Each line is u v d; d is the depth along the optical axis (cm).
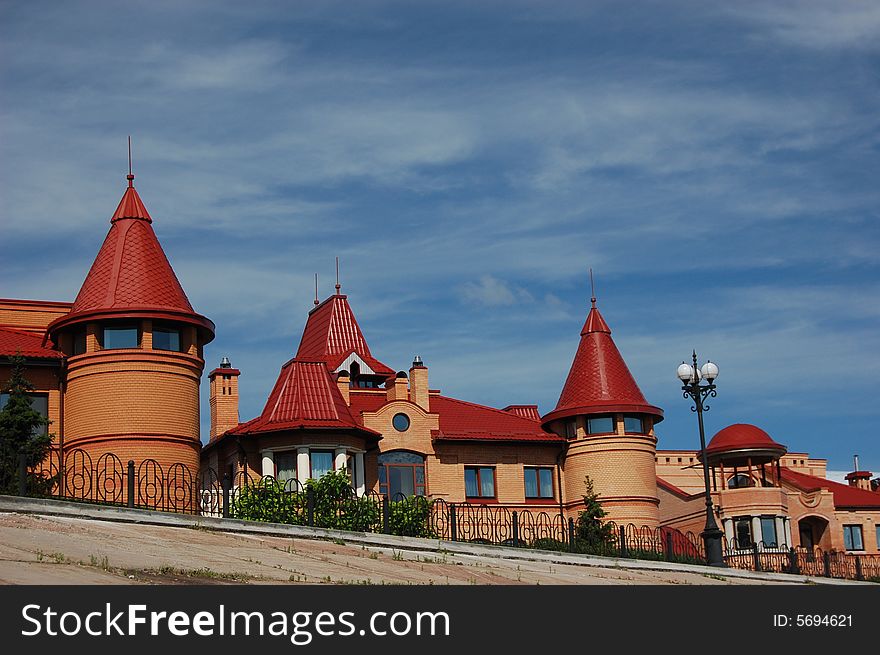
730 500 5681
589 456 5109
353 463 4638
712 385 4038
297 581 2214
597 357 5262
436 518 4044
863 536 6247
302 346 5606
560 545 3759
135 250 4231
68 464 4025
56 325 4166
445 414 5175
